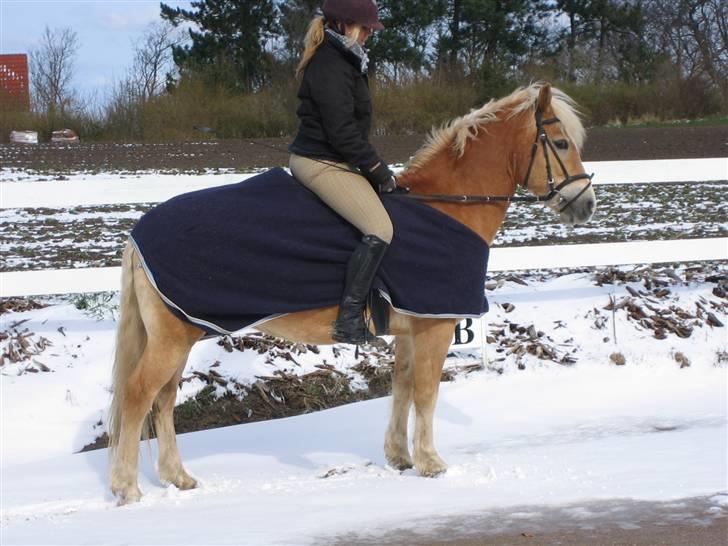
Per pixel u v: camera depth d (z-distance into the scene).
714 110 32.44
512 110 5.45
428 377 5.34
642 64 38.06
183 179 8.01
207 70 27.91
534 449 5.79
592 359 7.80
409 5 33.44
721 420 6.24
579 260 8.21
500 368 7.68
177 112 25.89
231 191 5.19
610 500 4.45
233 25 33.44
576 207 5.36
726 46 44.69
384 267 5.14
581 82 34.94
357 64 5.04
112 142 23.44
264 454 6.10
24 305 8.29
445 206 5.37
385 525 4.19
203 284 5.03
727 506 4.23
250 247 5.06
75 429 6.71
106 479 5.70
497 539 3.93
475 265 5.28
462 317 5.29
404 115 26.08
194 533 4.16
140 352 5.26
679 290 8.87
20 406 6.83
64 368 7.29
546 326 8.21
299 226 5.12
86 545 4.06
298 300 5.13
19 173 15.38
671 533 3.91
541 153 5.36
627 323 8.27
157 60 37.38
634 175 8.54
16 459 6.35
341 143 4.97
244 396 7.25
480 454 5.74
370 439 6.38
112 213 12.23
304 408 7.25
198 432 6.67
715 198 13.13
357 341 5.21
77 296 8.40
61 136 24.56
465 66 30.48
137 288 5.13
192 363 7.44
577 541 3.86
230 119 25.72
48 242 10.11
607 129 26.33
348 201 5.05
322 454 6.05
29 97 27.33
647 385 7.26
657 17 45.50
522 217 11.85
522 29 39.25
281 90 27.83
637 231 10.62
